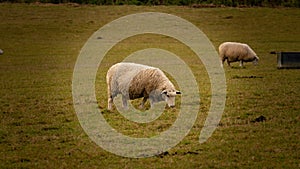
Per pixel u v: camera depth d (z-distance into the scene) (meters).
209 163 17.33
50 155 18.41
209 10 103.25
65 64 50.53
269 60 52.25
